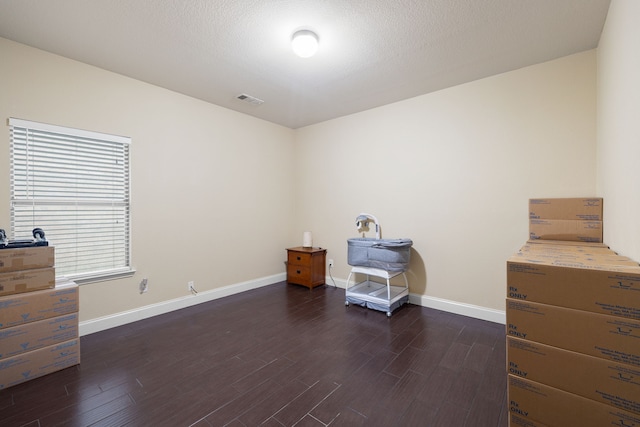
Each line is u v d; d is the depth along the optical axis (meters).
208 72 2.77
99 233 2.69
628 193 1.43
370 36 2.19
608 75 1.92
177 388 1.80
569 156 2.48
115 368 2.02
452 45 2.32
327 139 4.27
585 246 1.94
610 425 1.00
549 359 1.12
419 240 3.36
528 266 1.17
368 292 3.37
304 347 2.34
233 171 3.82
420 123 3.34
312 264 4.05
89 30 2.11
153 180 3.04
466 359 2.14
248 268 4.01
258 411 1.59
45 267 1.97
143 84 2.96
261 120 4.19
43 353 1.91
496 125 2.83
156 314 3.03
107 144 2.74
